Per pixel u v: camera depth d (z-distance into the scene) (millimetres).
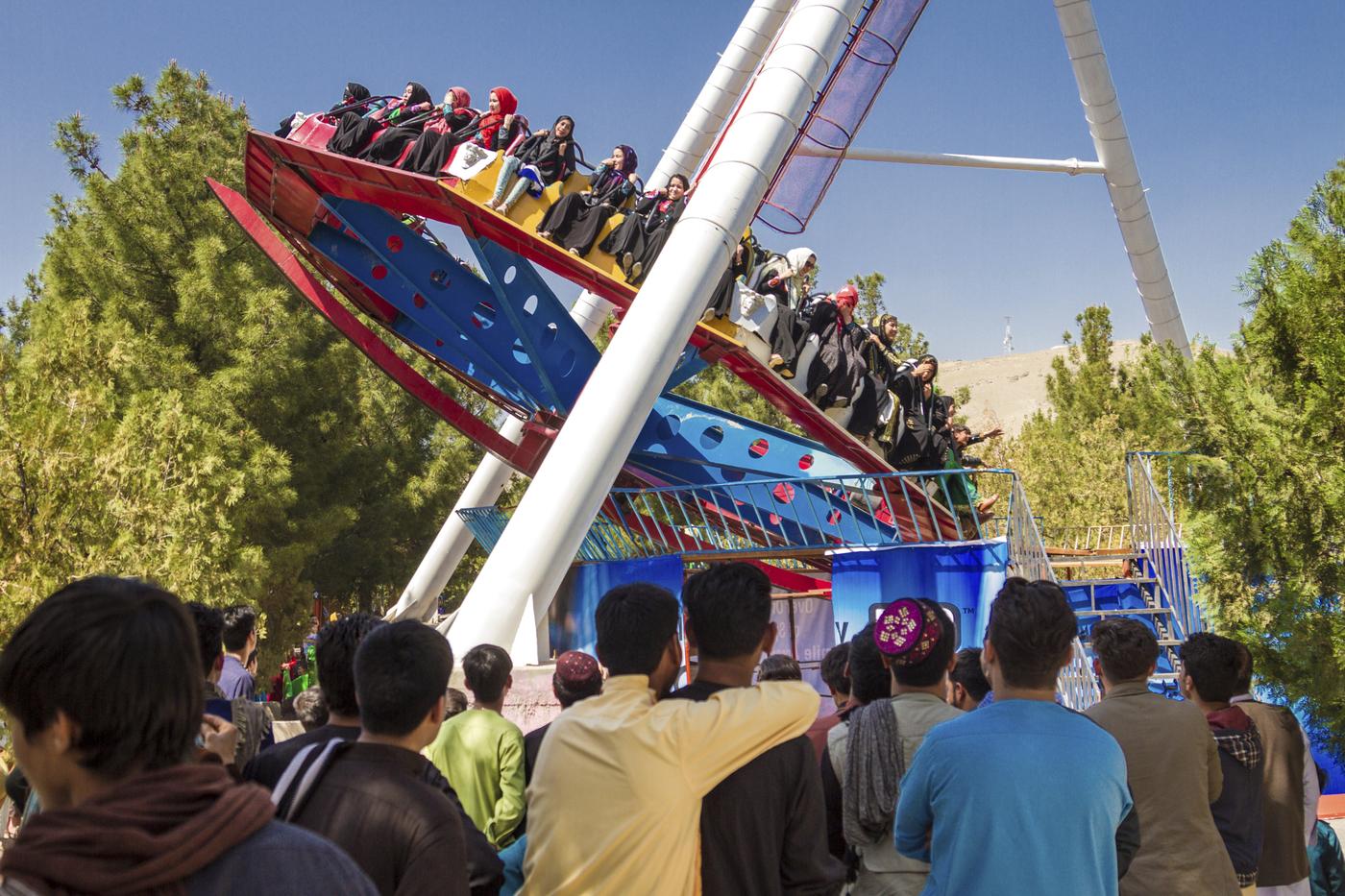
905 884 4051
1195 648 5367
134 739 1719
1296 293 8570
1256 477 8352
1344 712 8234
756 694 3318
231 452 18531
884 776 4098
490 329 14188
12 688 1724
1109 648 4762
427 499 26891
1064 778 3342
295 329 20031
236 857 1699
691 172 18562
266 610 20609
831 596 13586
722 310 12594
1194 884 4391
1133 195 22000
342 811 2984
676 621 3668
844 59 14984
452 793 3662
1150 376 9172
